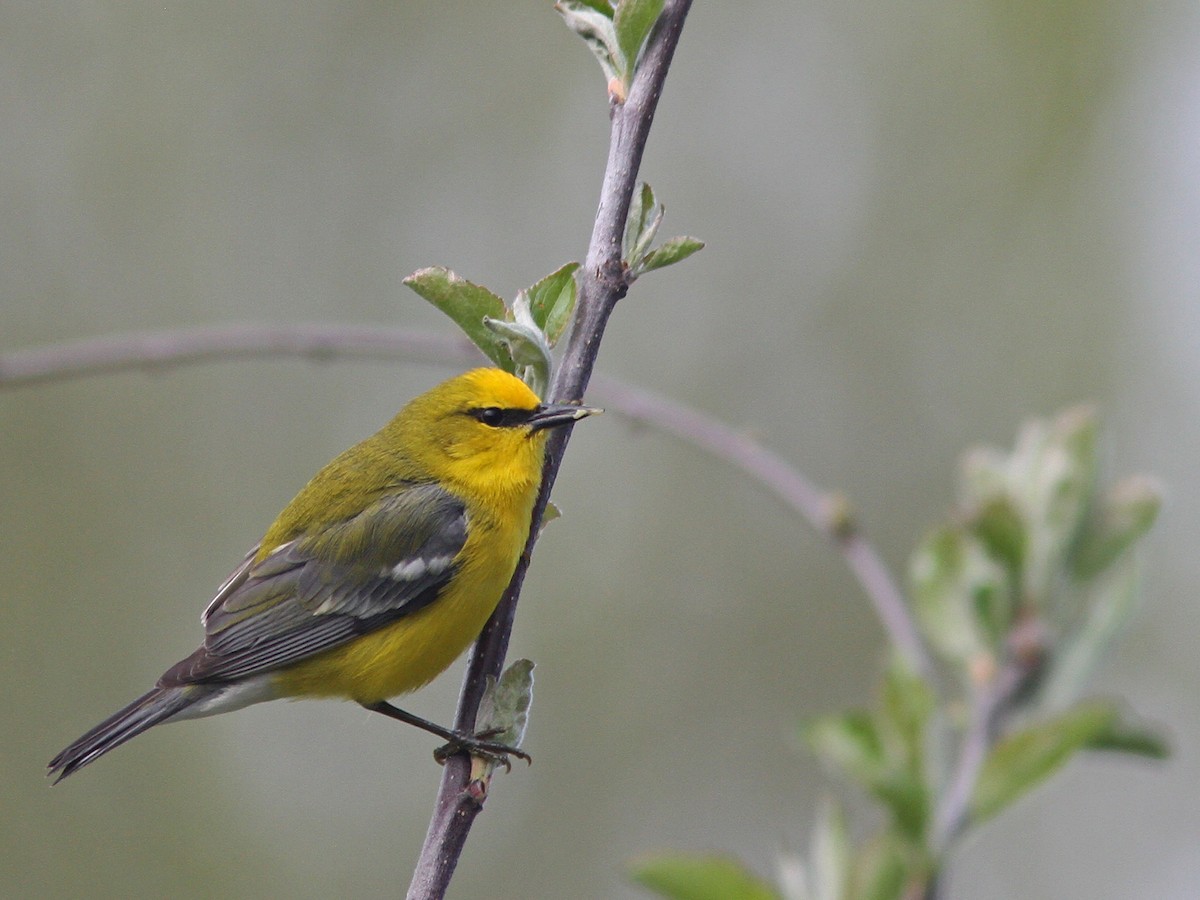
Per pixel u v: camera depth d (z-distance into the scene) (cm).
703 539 1491
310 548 755
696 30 1605
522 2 1584
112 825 1420
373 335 889
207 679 732
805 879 600
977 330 1516
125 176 1539
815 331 1538
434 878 525
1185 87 1523
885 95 1580
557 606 1491
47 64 1555
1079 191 1521
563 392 567
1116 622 605
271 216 1541
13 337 1497
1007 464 661
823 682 1427
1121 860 1286
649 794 1427
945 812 573
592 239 573
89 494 1488
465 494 744
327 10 1568
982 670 609
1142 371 1464
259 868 1425
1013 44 1559
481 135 1570
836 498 738
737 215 1570
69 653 1460
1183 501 1395
